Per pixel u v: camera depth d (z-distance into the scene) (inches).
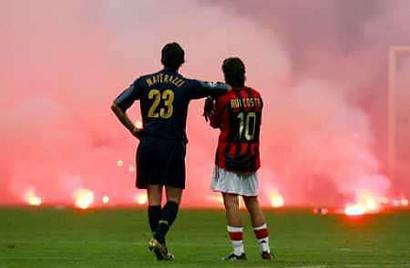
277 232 2119.8
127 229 2175.2
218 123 1406.3
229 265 1304.1
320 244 1755.7
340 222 2484.0
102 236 1962.4
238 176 1403.8
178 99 1409.9
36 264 1341.0
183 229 2225.6
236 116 1395.2
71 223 2372.0
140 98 1422.2
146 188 1422.2
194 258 1454.2
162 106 1409.9
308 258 1439.5
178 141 1414.9
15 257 1465.3
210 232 2129.7
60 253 1540.4
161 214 1407.5
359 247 1689.2
